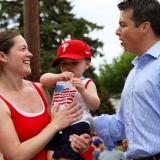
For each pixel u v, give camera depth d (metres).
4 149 4.48
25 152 4.43
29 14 10.92
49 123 4.68
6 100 4.55
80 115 4.67
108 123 4.81
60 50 4.95
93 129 4.91
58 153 4.64
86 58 4.93
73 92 4.74
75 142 4.61
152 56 4.19
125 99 4.31
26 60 4.68
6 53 4.65
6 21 36.06
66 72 4.76
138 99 4.16
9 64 4.65
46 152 4.73
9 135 4.45
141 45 4.34
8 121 4.48
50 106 4.88
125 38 4.37
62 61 4.90
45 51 33.56
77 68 4.87
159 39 4.32
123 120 4.71
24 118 4.56
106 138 4.87
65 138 4.66
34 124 4.59
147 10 4.28
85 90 4.66
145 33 4.30
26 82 4.84
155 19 4.29
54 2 36.50
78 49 4.88
